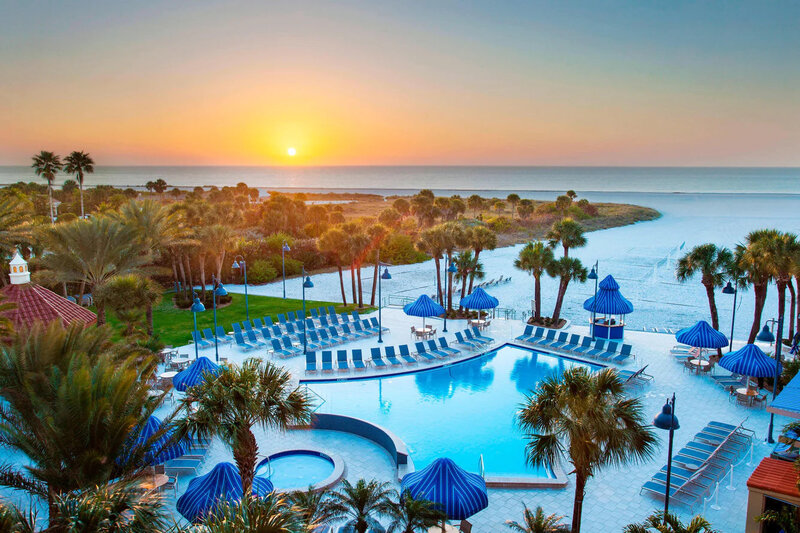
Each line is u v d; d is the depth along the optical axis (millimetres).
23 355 12273
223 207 60469
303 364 23062
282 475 14523
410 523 10047
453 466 11148
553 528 10320
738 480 13711
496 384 21578
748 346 18281
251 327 27453
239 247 44562
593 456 10203
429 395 20469
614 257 56375
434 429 17625
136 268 30672
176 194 109000
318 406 19297
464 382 21781
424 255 58094
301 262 49594
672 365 22531
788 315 33062
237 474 10852
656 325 31062
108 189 87812
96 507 8086
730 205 133375
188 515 10242
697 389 19891
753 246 20953
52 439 10500
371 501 10414
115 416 11031
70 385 10688
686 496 12961
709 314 33719
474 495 10781
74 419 10523
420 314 25797
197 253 34250
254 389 10828
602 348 23812
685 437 16156
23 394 11469
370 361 22906
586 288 42031
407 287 42812
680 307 35562
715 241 67250
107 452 10852
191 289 35031
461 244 31531
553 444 10797
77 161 59594
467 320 30094
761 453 15039
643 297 38594
